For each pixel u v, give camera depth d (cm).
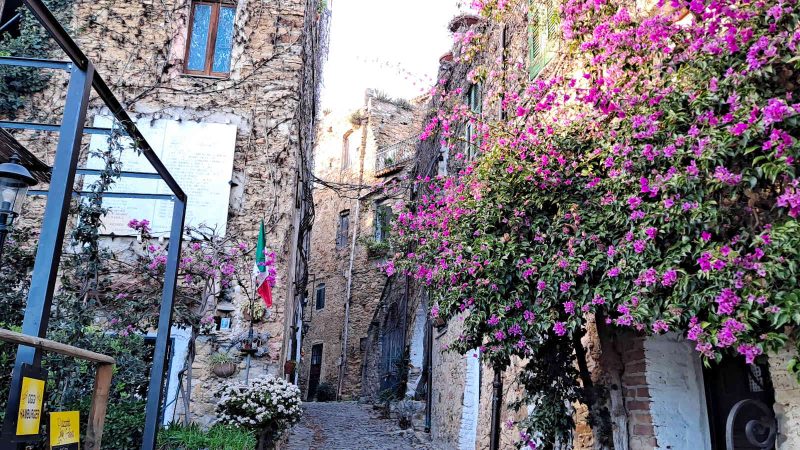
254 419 692
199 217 813
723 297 275
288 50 899
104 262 752
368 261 1859
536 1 661
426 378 1220
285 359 930
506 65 736
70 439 270
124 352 554
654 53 387
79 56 317
